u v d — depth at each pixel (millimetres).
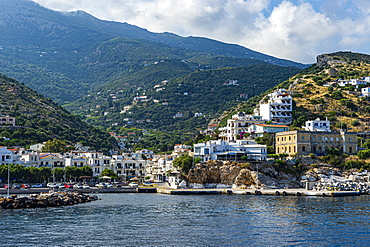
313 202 175250
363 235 116312
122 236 115250
